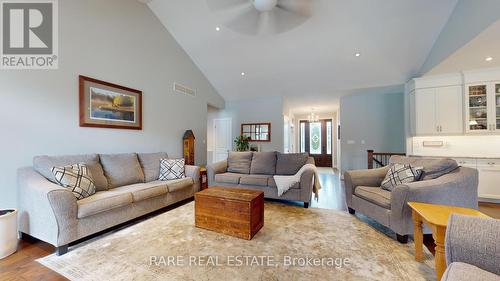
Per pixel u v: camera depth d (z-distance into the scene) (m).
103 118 3.16
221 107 6.68
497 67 3.60
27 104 2.40
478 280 0.78
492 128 3.61
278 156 3.97
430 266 1.67
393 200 2.08
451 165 2.17
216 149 7.41
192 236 2.22
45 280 1.55
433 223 1.35
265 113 6.66
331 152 9.40
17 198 2.28
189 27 4.29
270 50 4.51
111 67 3.29
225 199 2.27
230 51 4.75
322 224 2.54
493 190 3.45
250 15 2.37
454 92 3.90
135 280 1.53
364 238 2.17
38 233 2.02
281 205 3.33
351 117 6.07
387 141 5.76
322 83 5.31
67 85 2.74
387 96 5.78
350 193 2.90
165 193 3.06
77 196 2.19
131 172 3.14
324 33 3.85
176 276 1.57
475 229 0.94
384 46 3.95
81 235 2.04
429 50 3.84
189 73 5.11
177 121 4.70
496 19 2.35
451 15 3.17
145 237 2.20
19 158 2.32
